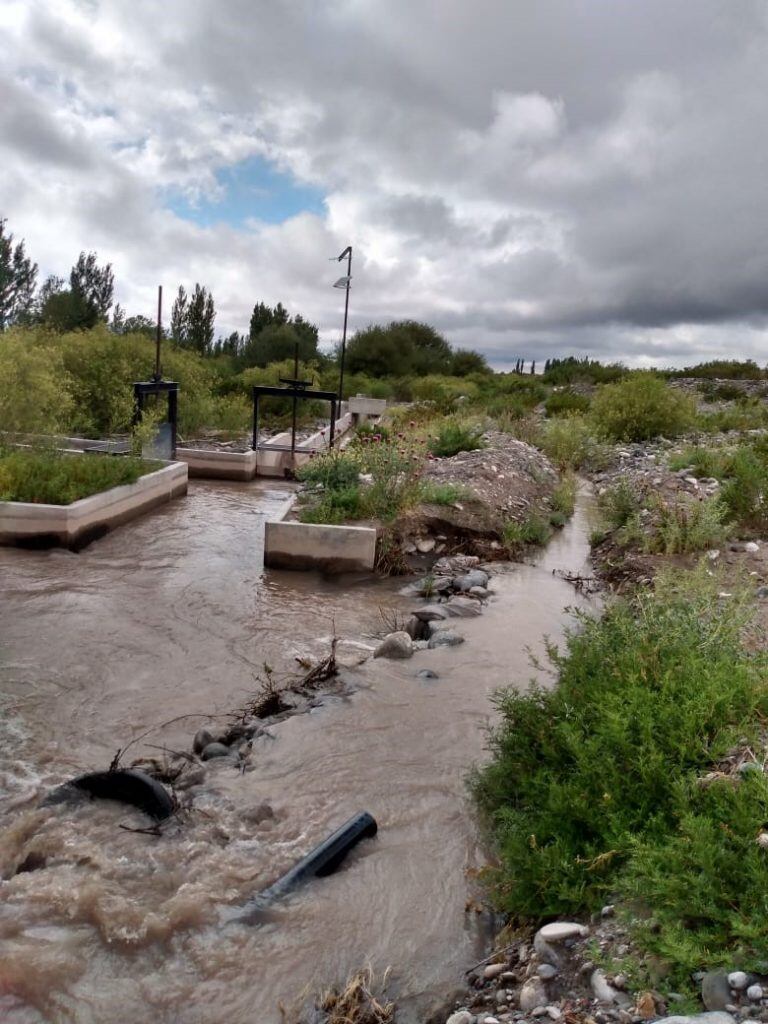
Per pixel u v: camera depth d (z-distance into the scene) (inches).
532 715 185.9
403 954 135.6
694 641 206.8
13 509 393.7
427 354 2020.2
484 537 443.2
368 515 436.8
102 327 845.8
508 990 122.0
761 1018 98.6
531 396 1347.2
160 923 138.9
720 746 152.5
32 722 216.8
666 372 1713.8
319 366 1659.7
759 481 446.0
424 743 212.1
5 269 1605.6
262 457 714.8
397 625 318.7
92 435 738.2
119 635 287.0
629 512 470.0
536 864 141.3
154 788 172.9
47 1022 119.0
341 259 786.2
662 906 123.5
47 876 150.9
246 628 305.3
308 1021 120.3
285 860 160.2
